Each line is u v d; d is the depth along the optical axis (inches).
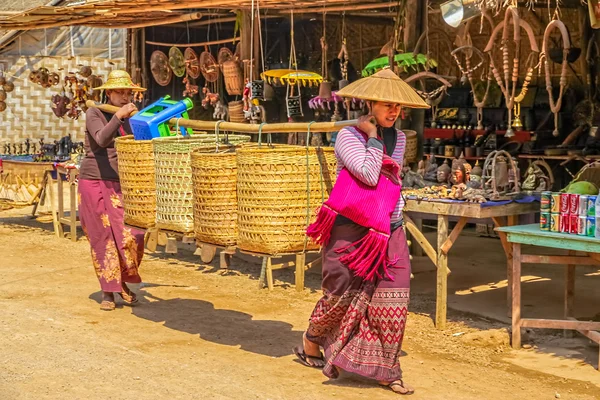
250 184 203.5
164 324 265.7
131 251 279.3
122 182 246.8
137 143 239.3
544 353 236.7
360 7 389.4
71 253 397.1
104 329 258.2
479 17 465.1
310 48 555.2
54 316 273.6
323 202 204.4
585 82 434.9
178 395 196.9
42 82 549.3
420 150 361.4
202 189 215.5
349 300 199.2
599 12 255.0
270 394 198.1
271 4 382.3
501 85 297.9
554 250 387.9
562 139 446.3
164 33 558.3
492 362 228.8
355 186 191.2
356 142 192.9
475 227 458.3
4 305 289.0
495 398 198.1
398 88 192.1
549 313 278.1
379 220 190.1
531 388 206.1
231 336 252.2
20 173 473.4
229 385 204.7
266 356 230.7
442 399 196.4
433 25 480.7
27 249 406.6
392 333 197.6
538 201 264.4
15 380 206.8
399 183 195.5
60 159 463.5
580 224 224.7
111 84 272.5
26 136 685.3
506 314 277.7
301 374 214.4
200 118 565.6
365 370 198.8
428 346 243.4
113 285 279.1
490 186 267.4
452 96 480.1
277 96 490.3
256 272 352.2
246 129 220.2
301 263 316.2
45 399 193.3
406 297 197.5
